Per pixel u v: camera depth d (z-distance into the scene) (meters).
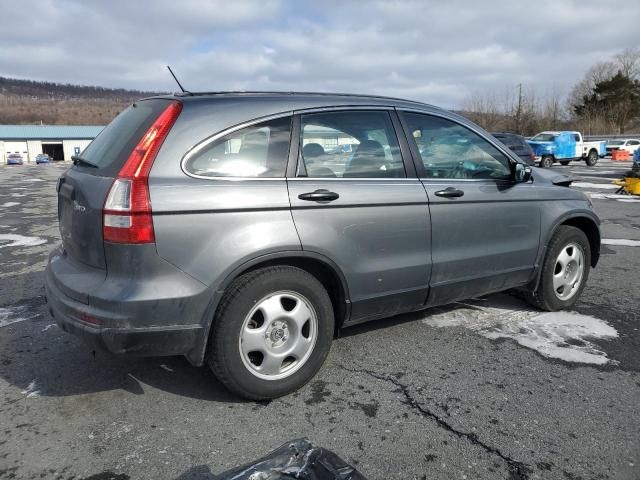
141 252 2.64
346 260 3.21
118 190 2.65
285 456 2.13
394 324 4.27
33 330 4.12
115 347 2.65
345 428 2.81
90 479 2.40
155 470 2.47
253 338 2.95
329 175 3.22
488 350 3.79
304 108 3.20
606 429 2.81
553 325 4.28
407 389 3.22
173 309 2.70
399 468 2.49
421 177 3.62
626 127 68.69
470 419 2.90
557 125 61.22
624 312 4.60
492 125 60.53
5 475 2.42
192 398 3.11
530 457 2.58
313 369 3.19
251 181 2.92
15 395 3.13
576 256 4.58
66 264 3.10
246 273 2.94
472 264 3.86
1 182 21.94
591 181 18.20
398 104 3.65
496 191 3.97
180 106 2.90
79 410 2.98
